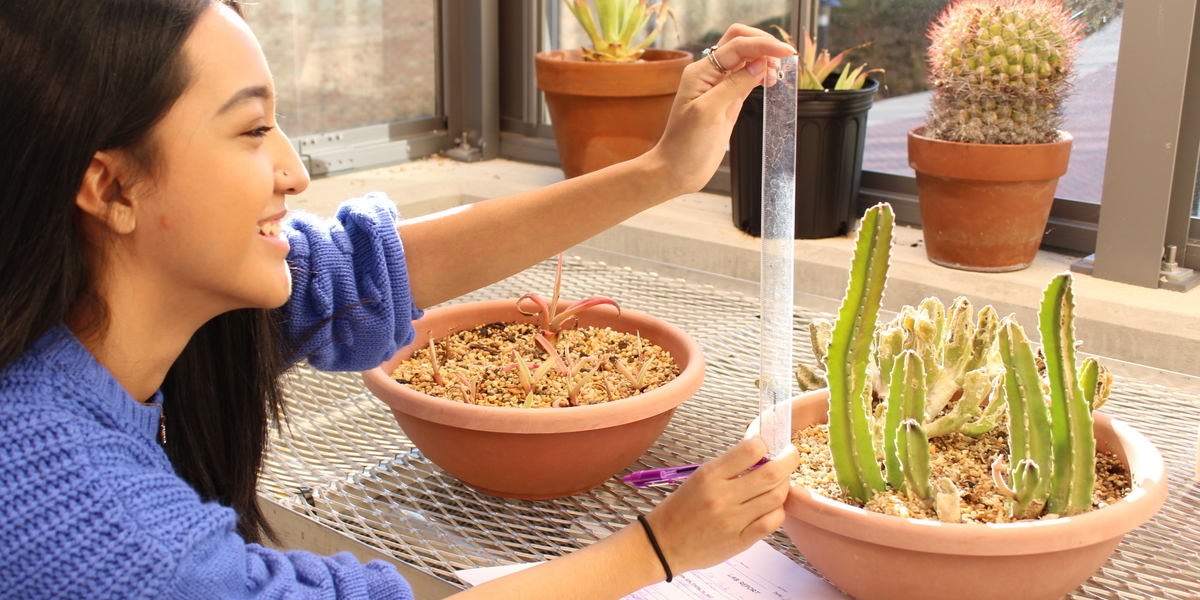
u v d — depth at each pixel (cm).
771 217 127
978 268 231
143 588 106
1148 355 208
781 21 298
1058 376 124
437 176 337
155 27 108
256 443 138
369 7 334
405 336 149
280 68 314
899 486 129
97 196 110
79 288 112
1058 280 123
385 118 351
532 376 154
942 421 139
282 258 121
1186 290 219
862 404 128
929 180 230
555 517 144
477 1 345
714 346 180
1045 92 219
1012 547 119
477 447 142
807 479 133
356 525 142
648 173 146
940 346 145
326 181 327
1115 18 237
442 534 140
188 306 118
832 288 242
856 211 262
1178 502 141
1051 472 126
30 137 106
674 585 131
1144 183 218
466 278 152
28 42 105
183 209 112
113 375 117
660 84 288
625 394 153
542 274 209
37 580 105
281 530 147
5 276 108
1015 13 216
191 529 109
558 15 348
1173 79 211
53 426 108
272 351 137
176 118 110
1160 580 130
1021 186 222
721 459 125
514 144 362
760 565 134
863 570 124
